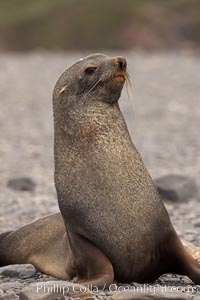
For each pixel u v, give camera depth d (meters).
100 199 34.78
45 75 189.75
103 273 34.66
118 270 35.47
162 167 82.44
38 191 68.94
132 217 34.72
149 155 90.44
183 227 51.06
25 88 165.88
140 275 35.81
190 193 62.62
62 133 36.22
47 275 39.84
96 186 34.91
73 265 37.28
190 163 84.94
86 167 35.22
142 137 105.19
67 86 36.59
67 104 36.44
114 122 35.81
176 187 61.97
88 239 35.38
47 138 105.44
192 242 46.00
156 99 143.75
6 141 103.31
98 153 35.22
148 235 34.97
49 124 119.44
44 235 41.22
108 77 35.66
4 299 33.47
